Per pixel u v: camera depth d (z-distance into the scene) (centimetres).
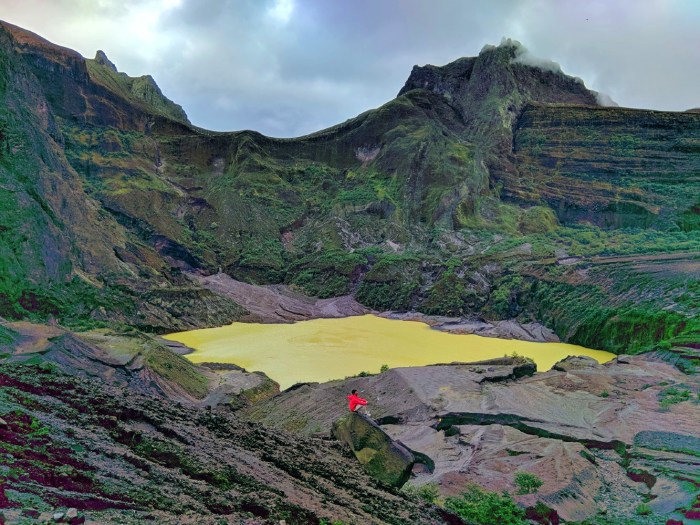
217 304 7669
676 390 3959
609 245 9588
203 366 5050
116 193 9469
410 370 4166
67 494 1173
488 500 2417
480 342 7062
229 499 1405
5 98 6156
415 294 9050
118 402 1814
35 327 3994
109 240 7600
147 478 1389
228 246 10412
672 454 2986
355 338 6869
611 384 4188
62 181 6831
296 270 10162
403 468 2081
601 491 2709
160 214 9769
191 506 1307
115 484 1297
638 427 3375
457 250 10156
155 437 1623
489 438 3189
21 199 5138
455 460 2936
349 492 1811
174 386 4175
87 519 1102
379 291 9225
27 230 4984
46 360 3553
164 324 6594
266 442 1998
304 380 4906
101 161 10100
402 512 1786
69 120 10388
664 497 2564
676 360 4778
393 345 6538
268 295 8862
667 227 10406
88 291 5728
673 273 7019
